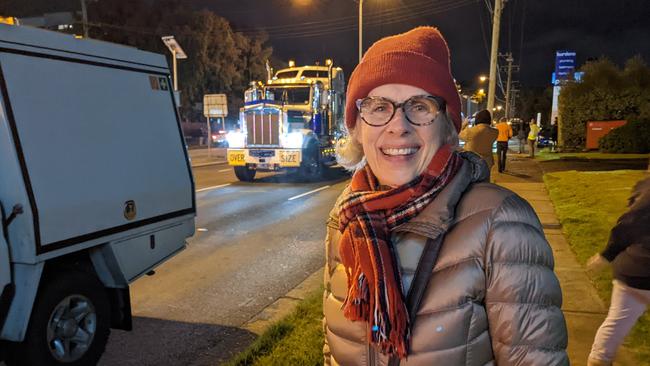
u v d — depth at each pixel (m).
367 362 1.41
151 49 37.62
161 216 4.47
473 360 1.31
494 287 1.29
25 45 3.41
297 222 9.37
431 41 1.46
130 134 4.20
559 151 28.08
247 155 15.29
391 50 1.44
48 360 3.45
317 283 5.82
